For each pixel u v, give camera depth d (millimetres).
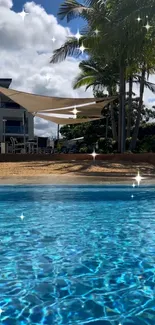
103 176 13719
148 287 3299
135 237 5383
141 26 14906
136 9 14906
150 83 22562
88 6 17938
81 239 5254
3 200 9133
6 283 3430
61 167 16047
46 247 4809
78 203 8664
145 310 2805
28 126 40219
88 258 4281
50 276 3629
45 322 2623
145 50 16562
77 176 13742
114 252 4555
